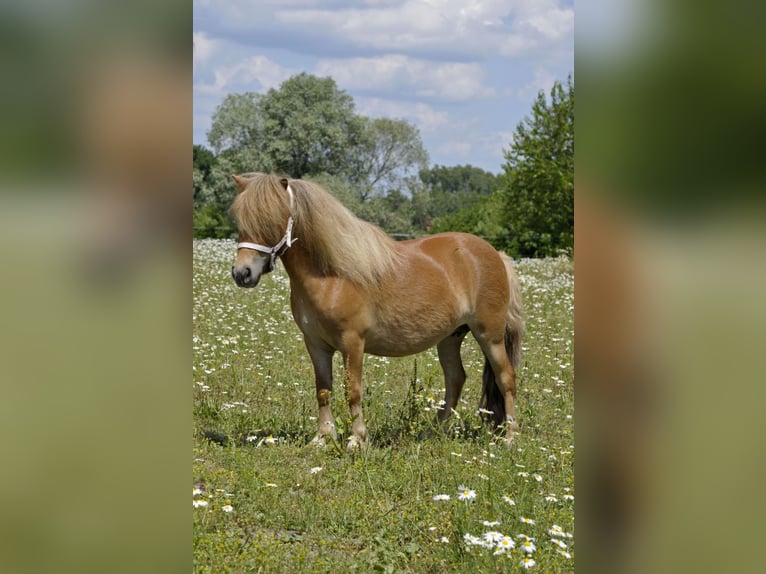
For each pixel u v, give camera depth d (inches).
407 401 257.6
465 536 150.6
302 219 221.3
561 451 220.1
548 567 144.1
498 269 256.2
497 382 259.1
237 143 1948.8
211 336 366.6
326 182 1877.5
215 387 288.4
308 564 149.3
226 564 138.2
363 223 234.5
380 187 2095.2
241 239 218.2
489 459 216.7
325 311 225.9
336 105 2000.5
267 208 214.4
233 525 164.7
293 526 172.9
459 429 254.2
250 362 329.4
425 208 2130.9
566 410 281.4
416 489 190.1
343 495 190.9
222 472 191.5
